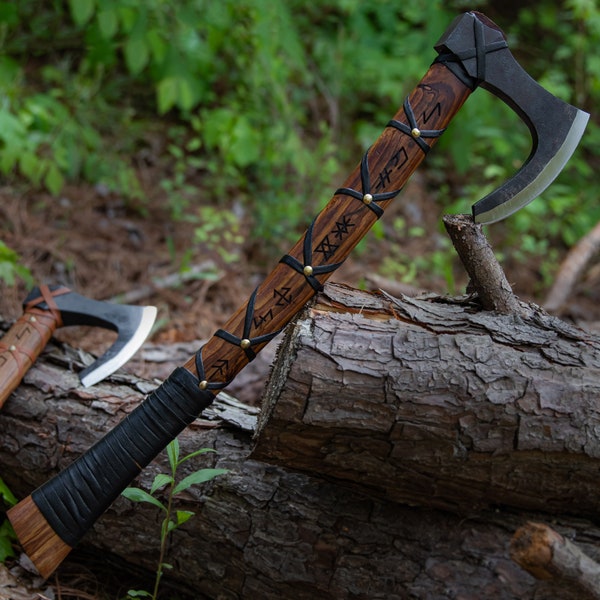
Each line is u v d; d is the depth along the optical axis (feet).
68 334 10.68
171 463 6.24
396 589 6.14
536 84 6.09
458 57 6.09
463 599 5.99
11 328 7.59
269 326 6.29
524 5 19.81
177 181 14.15
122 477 6.30
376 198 6.23
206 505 6.63
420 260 14.52
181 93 13.56
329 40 16.83
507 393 5.72
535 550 5.12
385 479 6.03
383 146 6.22
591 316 14.05
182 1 13.33
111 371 7.43
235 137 13.61
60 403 7.23
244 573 6.53
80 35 15.72
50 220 12.91
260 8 13.64
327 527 6.36
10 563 7.07
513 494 6.00
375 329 5.93
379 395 5.70
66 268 12.05
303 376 5.69
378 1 16.60
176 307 11.94
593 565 5.15
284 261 6.30
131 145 14.90
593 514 6.19
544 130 6.10
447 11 17.52
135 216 13.71
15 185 13.41
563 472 5.84
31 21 15.46
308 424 5.73
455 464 5.83
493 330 6.10
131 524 6.82
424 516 6.29
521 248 15.62
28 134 13.05
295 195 14.64
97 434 7.08
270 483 6.59
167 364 9.39
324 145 14.71
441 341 5.90
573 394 5.75
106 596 7.07
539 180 6.13
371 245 14.71
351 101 17.21
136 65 12.81
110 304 7.96
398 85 15.84
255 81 14.33
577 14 16.22
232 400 7.47
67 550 6.32
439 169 17.20
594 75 17.89
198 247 13.29
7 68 13.20
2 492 7.06
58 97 14.75
